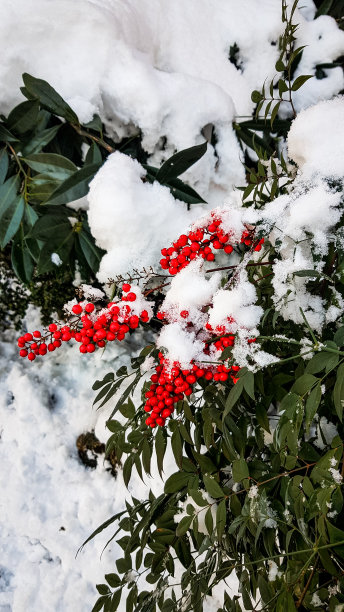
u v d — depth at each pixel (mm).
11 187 684
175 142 731
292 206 498
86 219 708
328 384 510
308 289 535
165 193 677
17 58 642
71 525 842
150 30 740
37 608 804
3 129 641
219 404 500
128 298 501
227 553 533
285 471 481
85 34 645
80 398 898
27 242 705
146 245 676
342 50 791
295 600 469
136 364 574
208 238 533
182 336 498
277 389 516
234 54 790
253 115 790
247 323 476
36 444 881
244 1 785
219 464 534
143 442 548
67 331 505
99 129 679
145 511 593
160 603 562
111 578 604
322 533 393
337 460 415
